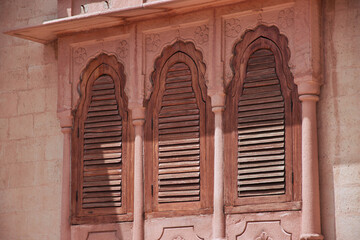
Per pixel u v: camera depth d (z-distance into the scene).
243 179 16.66
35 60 19.59
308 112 16.11
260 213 16.34
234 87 17.09
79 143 18.58
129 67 18.27
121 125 18.28
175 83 17.80
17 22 19.92
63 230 18.28
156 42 18.08
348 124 15.95
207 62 17.41
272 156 16.47
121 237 17.73
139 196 17.61
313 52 16.19
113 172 18.14
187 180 17.28
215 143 17.00
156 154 17.67
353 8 16.27
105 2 18.30
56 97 19.17
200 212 17.02
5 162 19.50
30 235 18.84
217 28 17.33
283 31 16.70
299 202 15.98
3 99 19.80
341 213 15.69
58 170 18.83
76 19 18.12
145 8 17.45
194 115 17.50
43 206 18.84
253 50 17.05
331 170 15.93
